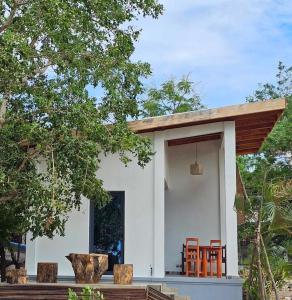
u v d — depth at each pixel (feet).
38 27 30.17
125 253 38.63
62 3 28.50
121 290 28.73
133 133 32.35
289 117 85.40
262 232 36.70
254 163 85.10
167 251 48.49
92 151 28.81
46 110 29.50
